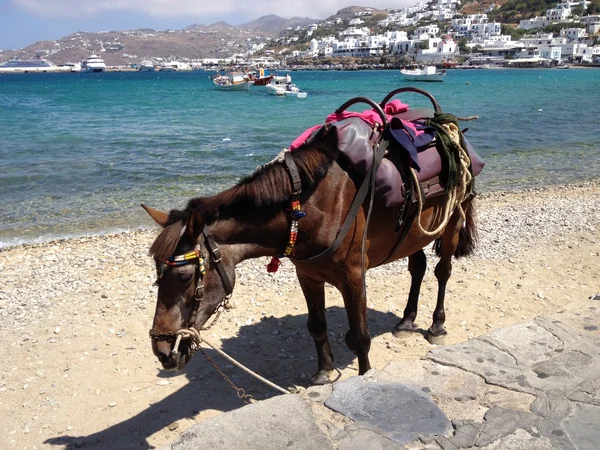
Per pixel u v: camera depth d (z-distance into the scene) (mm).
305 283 4160
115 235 10266
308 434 2682
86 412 4492
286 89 59062
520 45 183625
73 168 16703
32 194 13688
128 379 4973
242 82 68938
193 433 2680
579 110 36062
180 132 26016
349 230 3678
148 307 6512
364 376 3270
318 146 3604
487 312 6223
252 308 6469
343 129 3723
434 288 6938
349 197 3682
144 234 10328
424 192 4129
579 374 3281
